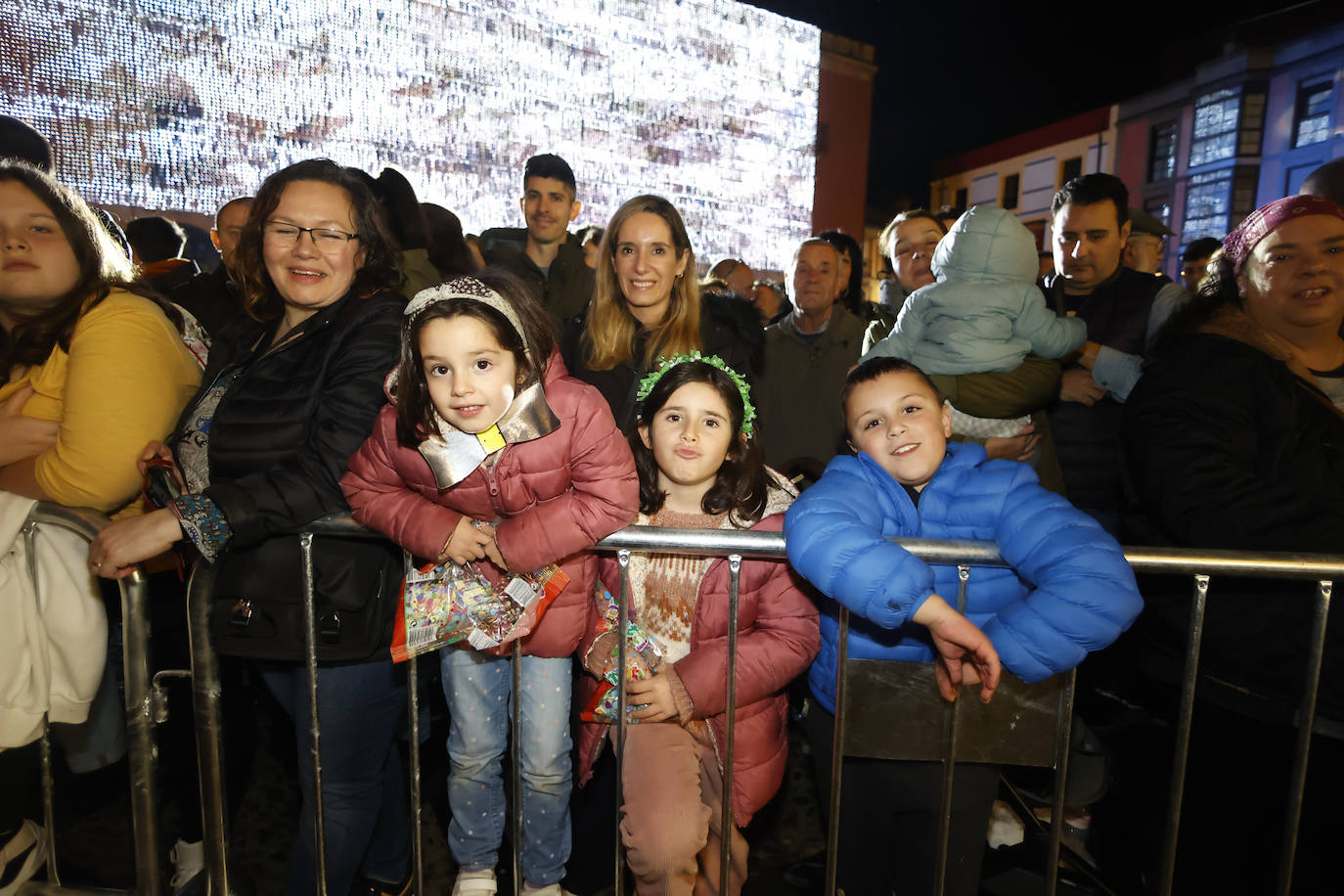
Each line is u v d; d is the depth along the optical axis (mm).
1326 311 1766
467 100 8930
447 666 1746
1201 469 1617
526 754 1757
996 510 1559
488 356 1398
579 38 9711
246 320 1814
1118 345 2807
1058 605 1344
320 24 7918
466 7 8773
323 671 1671
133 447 1630
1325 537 1536
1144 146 17062
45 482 1639
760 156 11703
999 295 2316
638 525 1545
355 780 1759
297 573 1618
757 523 1697
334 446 1561
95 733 2000
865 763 1766
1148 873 2061
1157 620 1823
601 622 1737
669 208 2354
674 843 1535
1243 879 1832
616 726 1664
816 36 11961
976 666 1410
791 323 3443
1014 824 2334
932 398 1640
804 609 1656
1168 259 16859
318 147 8062
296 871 1758
